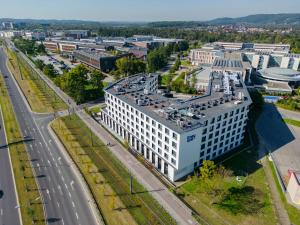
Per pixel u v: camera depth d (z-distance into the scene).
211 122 90.44
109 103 122.75
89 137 116.12
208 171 79.25
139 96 113.38
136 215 71.38
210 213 72.38
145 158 102.19
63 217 70.81
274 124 132.75
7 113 143.38
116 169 92.38
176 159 83.19
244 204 75.50
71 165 94.56
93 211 72.88
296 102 164.12
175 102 104.94
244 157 100.50
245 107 102.56
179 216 71.19
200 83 189.00
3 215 71.38
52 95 175.38
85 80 190.88
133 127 106.44
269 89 185.75
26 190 80.94
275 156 101.81
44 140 113.12
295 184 75.44
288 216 71.06
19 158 98.69
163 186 83.69
